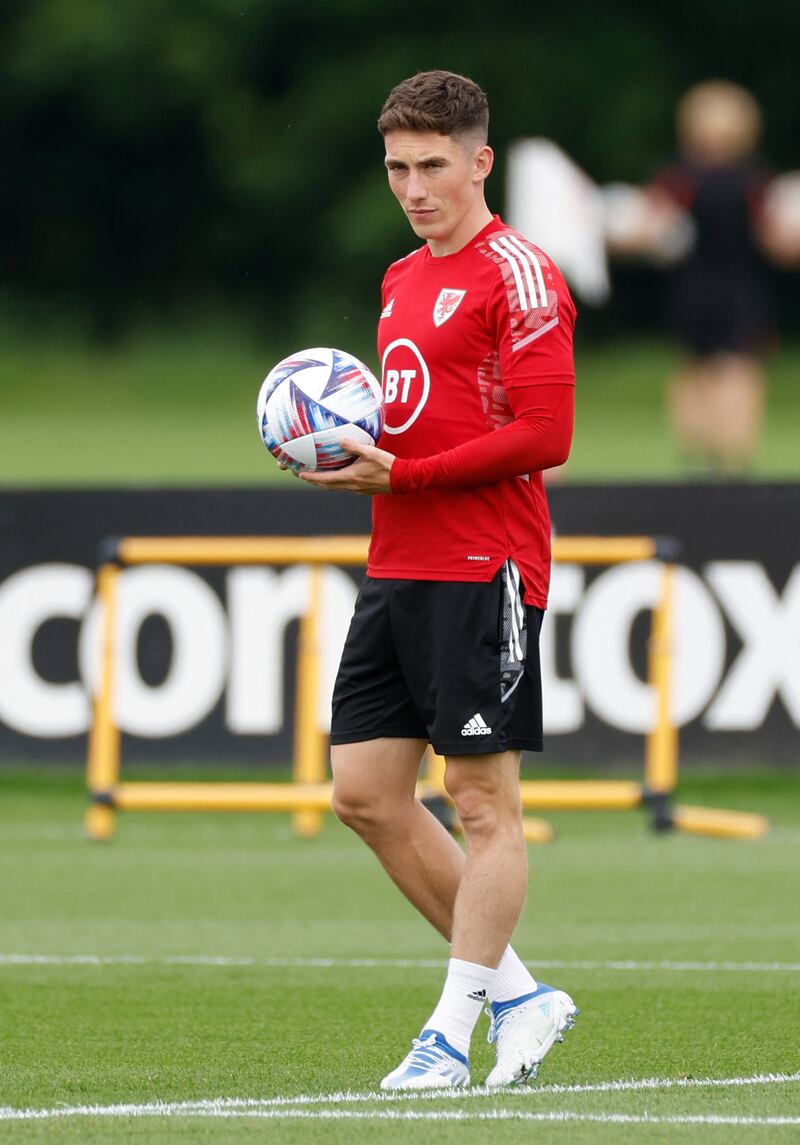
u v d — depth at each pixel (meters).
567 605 39.78
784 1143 16.06
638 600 39.75
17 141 147.00
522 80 141.88
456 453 18.00
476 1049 20.66
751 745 40.00
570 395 18.22
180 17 145.38
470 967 18.09
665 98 140.88
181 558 36.59
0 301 144.38
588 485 40.56
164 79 145.25
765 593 40.06
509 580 18.22
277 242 147.00
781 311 134.88
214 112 145.25
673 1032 21.17
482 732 18.06
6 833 36.66
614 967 24.86
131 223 147.75
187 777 40.88
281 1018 22.03
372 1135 16.31
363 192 142.75
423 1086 18.11
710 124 64.31
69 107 146.50
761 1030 21.28
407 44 145.25
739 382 65.12
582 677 39.78
